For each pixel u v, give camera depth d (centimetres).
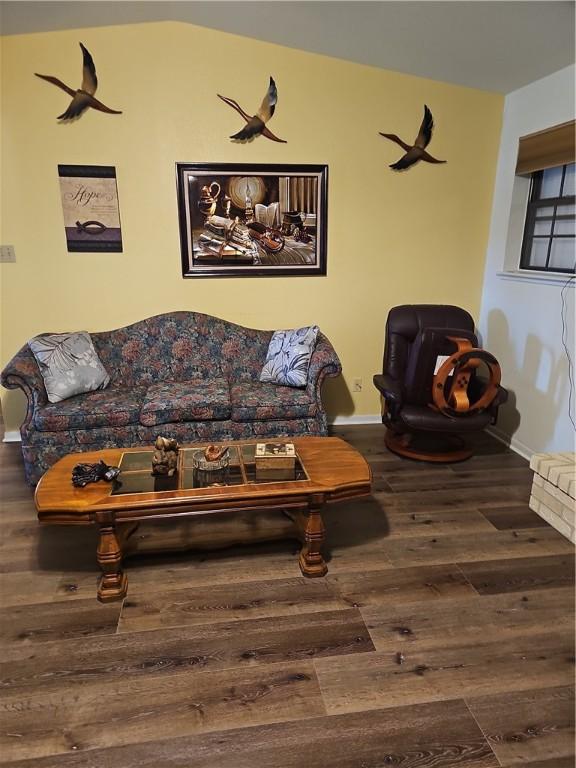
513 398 350
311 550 215
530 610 198
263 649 178
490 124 355
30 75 306
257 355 352
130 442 295
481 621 192
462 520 261
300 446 247
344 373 388
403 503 277
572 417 294
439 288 383
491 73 317
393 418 318
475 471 315
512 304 349
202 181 335
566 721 153
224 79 321
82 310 346
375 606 199
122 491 200
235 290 358
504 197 357
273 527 250
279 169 340
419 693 161
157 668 170
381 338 385
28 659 173
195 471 220
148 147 326
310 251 358
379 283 374
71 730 149
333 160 345
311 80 328
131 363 340
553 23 247
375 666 171
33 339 309
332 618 193
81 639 182
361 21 275
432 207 365
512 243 357
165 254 345
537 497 266
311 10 270
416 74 334
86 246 335
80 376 309
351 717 153
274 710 155
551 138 305
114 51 308
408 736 148
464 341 292
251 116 329
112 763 139
